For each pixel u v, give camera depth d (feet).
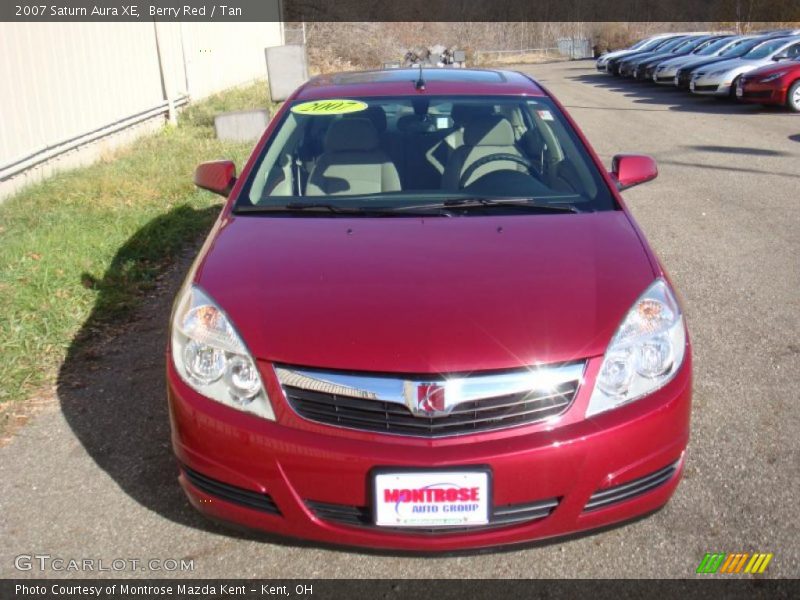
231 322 8.55
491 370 7.96
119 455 11.17
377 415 7.98
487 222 10.61
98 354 14.48
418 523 7.95
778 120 47.03
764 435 11.33
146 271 18.90
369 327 8.31
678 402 8.45
